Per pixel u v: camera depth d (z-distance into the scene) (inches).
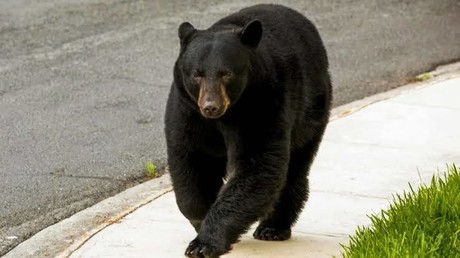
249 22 381.1
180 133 378.0
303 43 410.0
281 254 396.5
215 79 362.6
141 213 438.0
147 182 492.4
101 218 443.2
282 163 372.2
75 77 692.1
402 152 526.3
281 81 380.2
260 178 368.2
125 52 753.0
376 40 805.9
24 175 509.4
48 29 811.4
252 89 369.4
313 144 421.4
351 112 597.9
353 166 504.1
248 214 366.0
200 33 378.6
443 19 885.8
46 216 453.7
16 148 551.8
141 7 891.4
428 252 333.1
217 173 395.9
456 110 602.9
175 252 396.2
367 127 568.7
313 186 474.6
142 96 652.7
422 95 635.5
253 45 374.0
